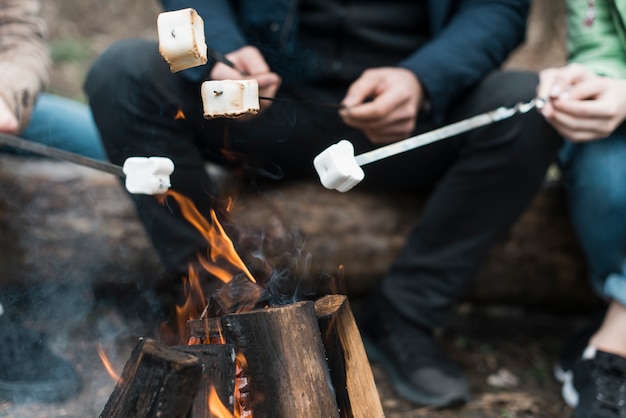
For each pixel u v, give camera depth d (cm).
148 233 199
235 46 183
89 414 181
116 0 554
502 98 199
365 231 238
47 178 231
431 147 215
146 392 112
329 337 129
